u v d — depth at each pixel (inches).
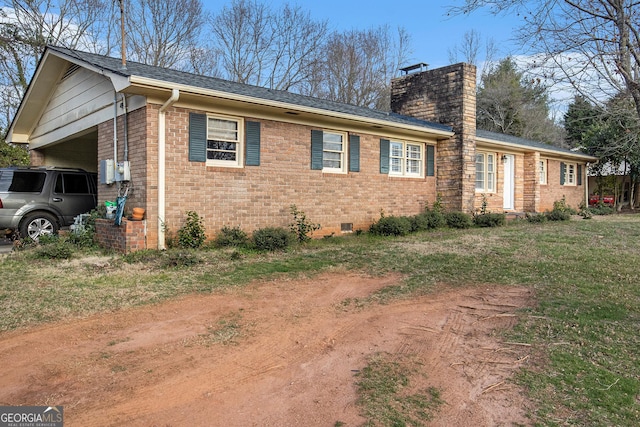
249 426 119.6
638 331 189.9
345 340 183.2
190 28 1097.4
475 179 620.7
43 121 540.7
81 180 430.9
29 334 181.5
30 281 261.4
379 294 250.8
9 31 748.6
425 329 196.5
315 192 452.8
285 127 426.0
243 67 1205.7
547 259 341.4
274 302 233.0
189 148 361.1
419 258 348.2
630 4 223.6
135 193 354.6
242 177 394.3
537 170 743.7
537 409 130.5
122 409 126.3
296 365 158.9
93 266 297.3
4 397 132.1
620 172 948.6
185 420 121.8
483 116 1270.9
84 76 436.5
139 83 312.8
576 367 156.9
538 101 523.2
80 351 165.8
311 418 124.0
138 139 352.5
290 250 378.3
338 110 453.1
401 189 548.1
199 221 365.4
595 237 463.2
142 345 172.6
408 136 554.9
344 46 1294.3
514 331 191.9
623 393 139.8
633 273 292.7
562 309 219.0
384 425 121.0
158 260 315.9
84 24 906.7
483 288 262.7
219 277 281.1
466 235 481.1
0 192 381.4
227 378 147.4
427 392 140.3
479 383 146.6
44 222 403.5
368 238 458.0
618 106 246.8
